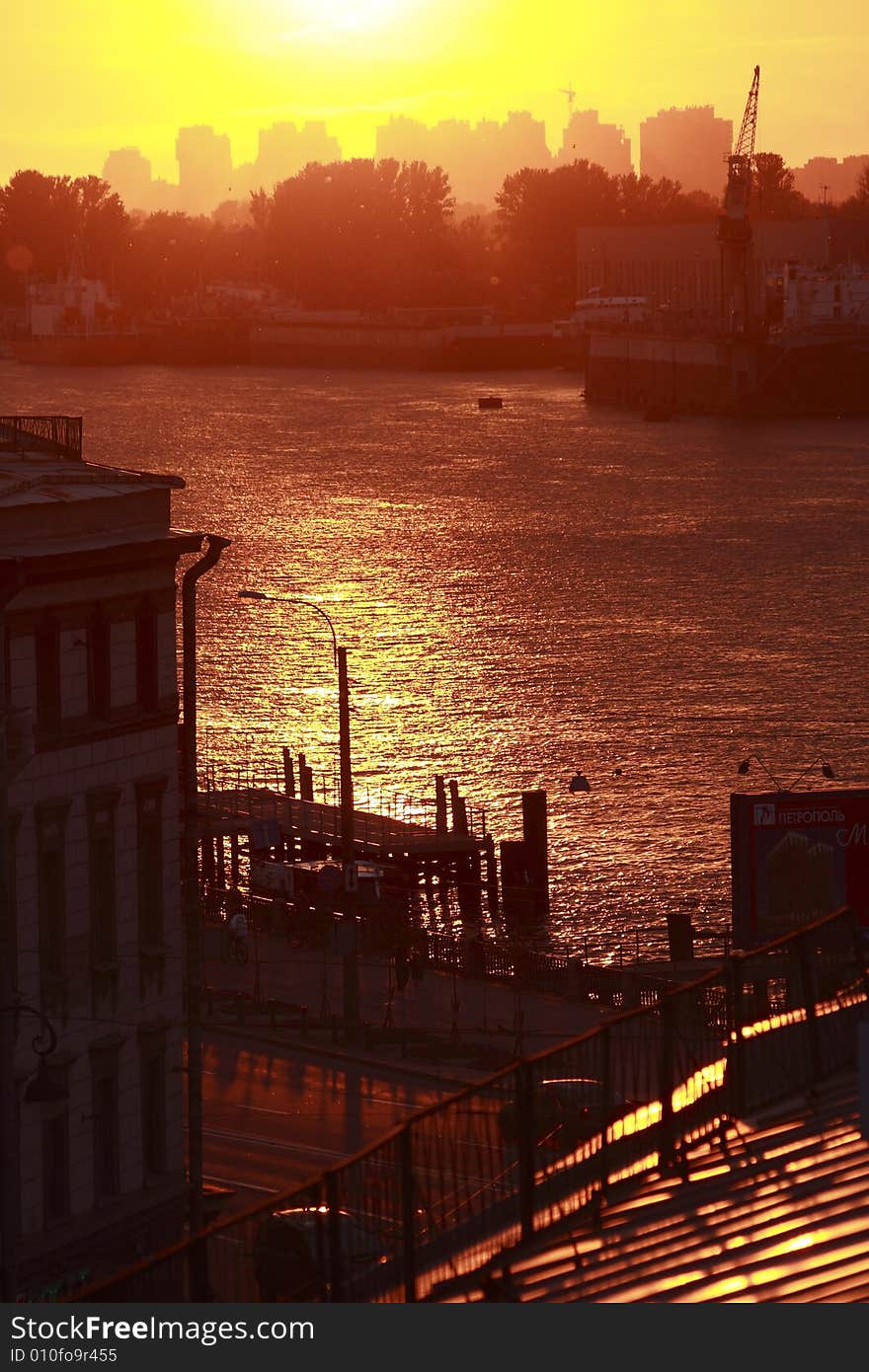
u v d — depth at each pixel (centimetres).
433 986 14188
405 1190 3034
